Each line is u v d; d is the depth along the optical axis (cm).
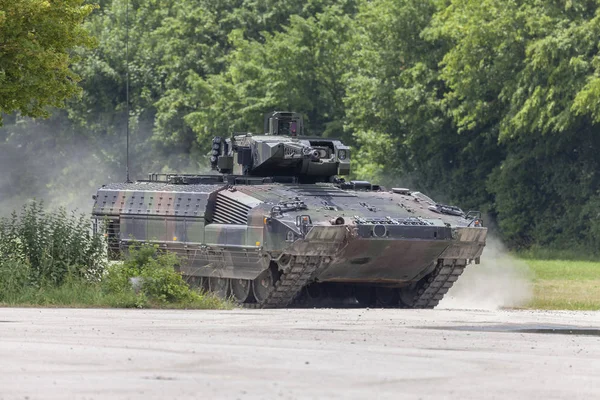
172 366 3391
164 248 8169
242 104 19200
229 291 7969
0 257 7269
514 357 3856
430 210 8025
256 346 4034
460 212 8062
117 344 4028
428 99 17262
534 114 15362
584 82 14838
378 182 18275
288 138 8606
